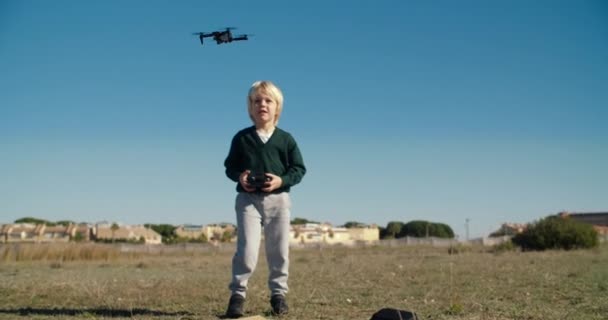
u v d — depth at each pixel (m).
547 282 7.38
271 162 4.79
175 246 42.38
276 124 5.00
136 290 6.95
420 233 83.50
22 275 10.67
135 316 4.77
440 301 5.70
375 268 11.23
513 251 23.30
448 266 11.35
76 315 4.90
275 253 4.80
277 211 4.76
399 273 9.61
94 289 6.94
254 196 4.72
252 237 4.68
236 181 4.81
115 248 22.81
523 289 6.60
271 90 4.86
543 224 24.81
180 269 13.43
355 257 19.62
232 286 4.68
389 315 3.76
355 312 4.98
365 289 6.93
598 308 5.07
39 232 71.38
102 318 4.71
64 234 72.44
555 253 18.78
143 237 77.62
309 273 9.98
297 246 48.16
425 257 17.83
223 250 40.62
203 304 5.55
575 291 6.33
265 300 5.82
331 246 47.47
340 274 9.58
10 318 4.75
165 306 5.42
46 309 5.32
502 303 5.43
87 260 20.47
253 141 4.82
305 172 4.92
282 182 4.69
